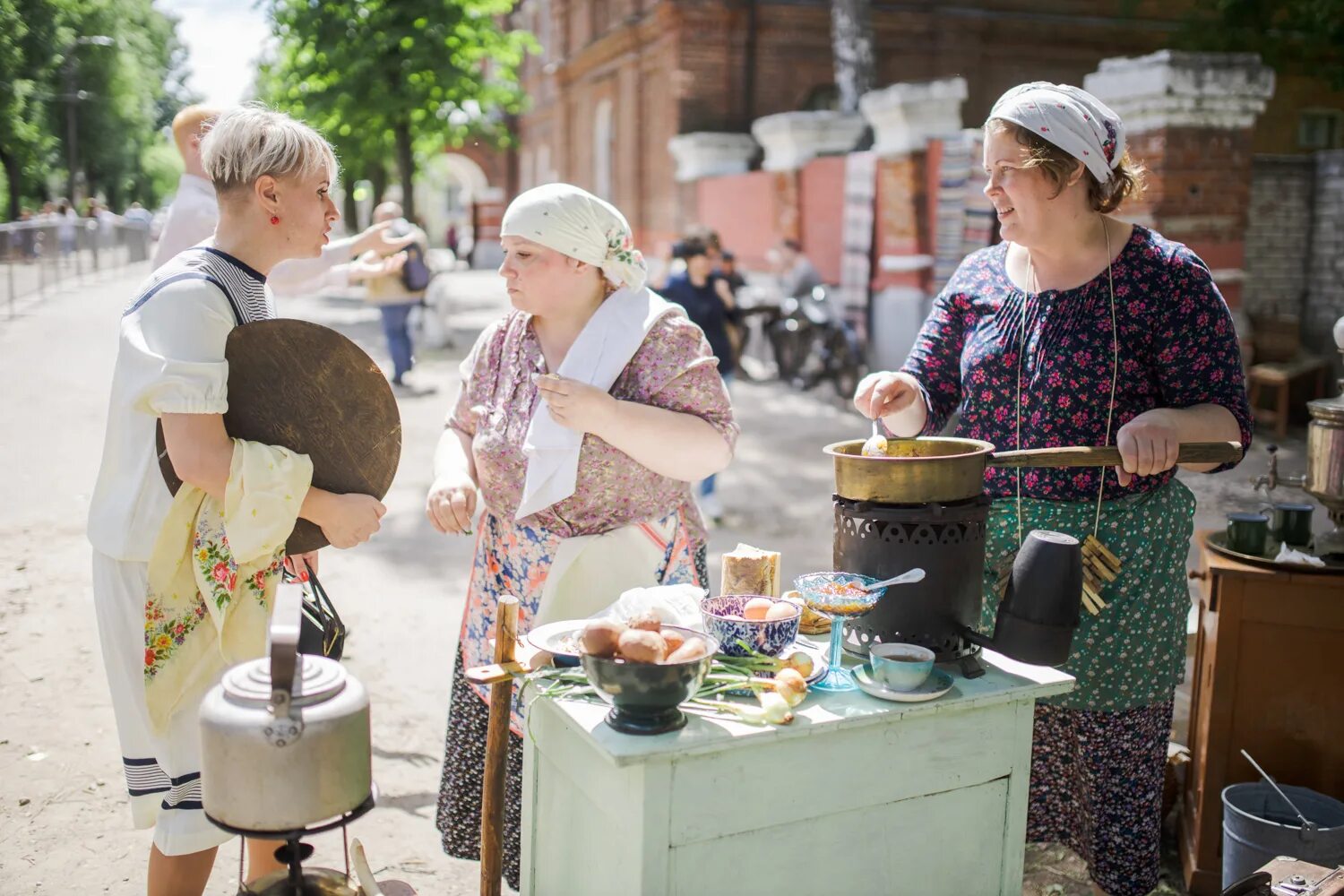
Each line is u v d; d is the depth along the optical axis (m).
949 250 10.45
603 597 2.52
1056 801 2.61
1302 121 17.36
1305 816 2.72
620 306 2.51
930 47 18.55
